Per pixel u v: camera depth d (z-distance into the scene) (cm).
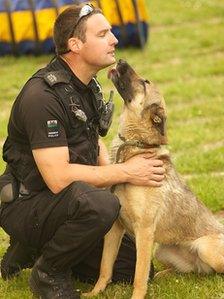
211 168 1399
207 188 1250
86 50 821
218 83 2106
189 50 2600
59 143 796
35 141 792
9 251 920
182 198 920
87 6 833
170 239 923
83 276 924
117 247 886
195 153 1480
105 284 882
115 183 848
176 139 1575
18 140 831
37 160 797
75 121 820
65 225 798
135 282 845
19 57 2516
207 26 3075
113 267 905
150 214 865
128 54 2556
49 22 2491
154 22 3219
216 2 3672
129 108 901
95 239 801
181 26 3122
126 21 2605
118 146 905
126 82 905
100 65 833
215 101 1916
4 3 2512
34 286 843
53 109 795
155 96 895
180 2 3709
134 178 849
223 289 884
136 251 881
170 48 2648
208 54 2539
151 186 864
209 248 916
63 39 827
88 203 783
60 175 797
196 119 1775
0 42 2511
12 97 2014
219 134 1625
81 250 809
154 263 1003
